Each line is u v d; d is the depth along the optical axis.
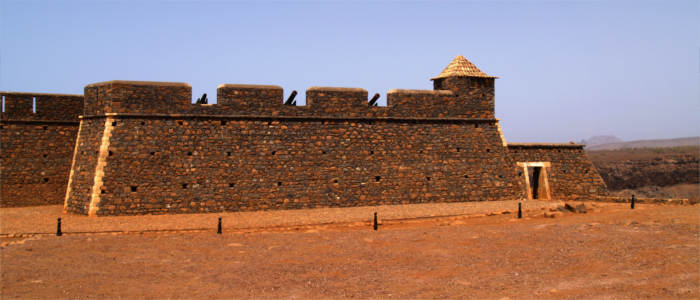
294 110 29.44
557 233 21.02
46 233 21.94
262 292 14.12
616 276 14.63
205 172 27.61
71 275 15.82
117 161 26.50
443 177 31.52
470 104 32.81
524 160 34.09
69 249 19.27
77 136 30.00
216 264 17.16
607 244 18.58
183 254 18.59
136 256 18.28
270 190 28.41
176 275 15.84
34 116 30.66
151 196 26.67
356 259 17.72
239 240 21.00
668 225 21.25
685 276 14.23
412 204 30.50
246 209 27.91
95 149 27.00
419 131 31.53
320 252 18.81
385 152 30.67
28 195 30.16
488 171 32.56
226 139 28.22
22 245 19.83
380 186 30.27
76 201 27.06
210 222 24.48
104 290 14.33
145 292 14.14
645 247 17.75
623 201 32.50
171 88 27.67
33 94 30.64
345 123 30.25
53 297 13.70
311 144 29.47
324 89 30.00
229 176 27.92
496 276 15.20
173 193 26.98
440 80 33.78
